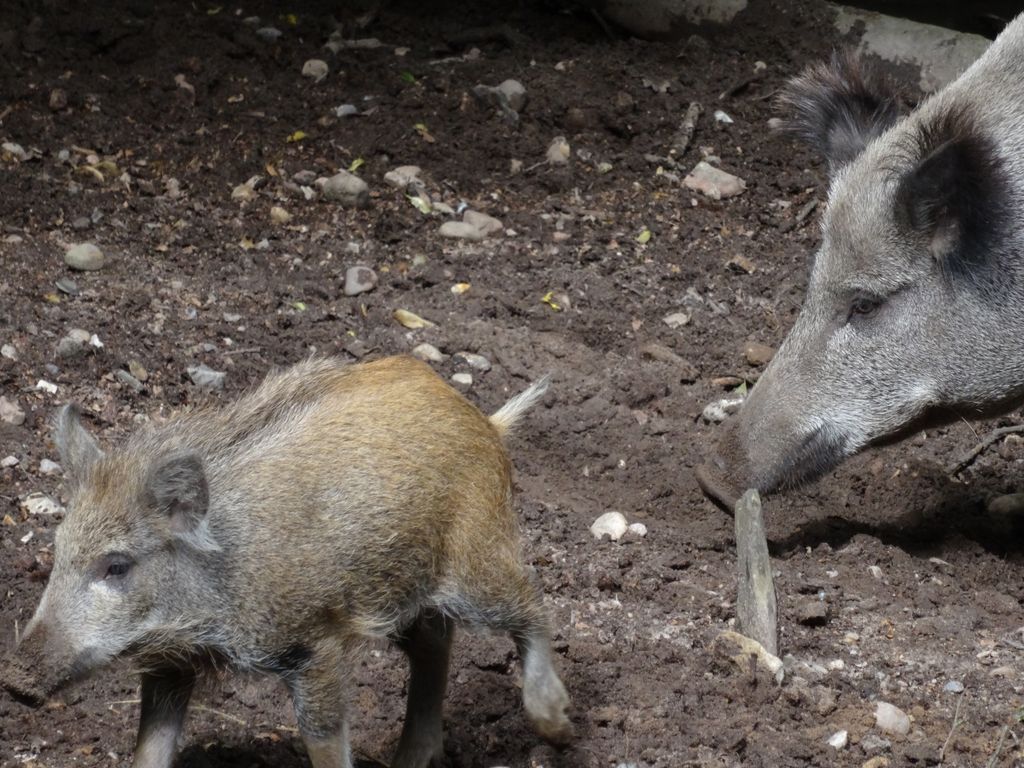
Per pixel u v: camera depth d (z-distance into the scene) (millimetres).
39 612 7023
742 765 8117
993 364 10867
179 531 7051
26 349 11953
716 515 11258
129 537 7055
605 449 12000
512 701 8711
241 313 13188
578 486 11547
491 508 7793
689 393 12914
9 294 12781
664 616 9680
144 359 12133
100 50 17844
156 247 14141
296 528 7191
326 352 12734
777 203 16453
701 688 8742
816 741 8359
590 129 17531
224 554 7129
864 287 10867
